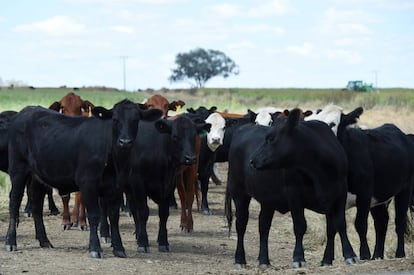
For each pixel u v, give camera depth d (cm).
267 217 1387
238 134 1462
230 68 16838
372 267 1139
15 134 1544
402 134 1562
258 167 1290
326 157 1278
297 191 1297
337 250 1555
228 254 1556
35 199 1552
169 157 1567
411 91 10400
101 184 1451
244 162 1415
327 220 1302
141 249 1532
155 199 1577
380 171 1455
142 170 1547
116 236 1464
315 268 1187
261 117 2191
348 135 1420
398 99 6856
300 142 1276
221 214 2120
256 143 1396
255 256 1541
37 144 1507
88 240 1645
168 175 1570
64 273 1269
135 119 1436
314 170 1283
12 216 1518
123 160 1441
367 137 1458
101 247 1564
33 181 1552
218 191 2580
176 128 1567
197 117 1800
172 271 1321
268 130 1338
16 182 1534
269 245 1683
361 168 1412
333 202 1298
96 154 1441
